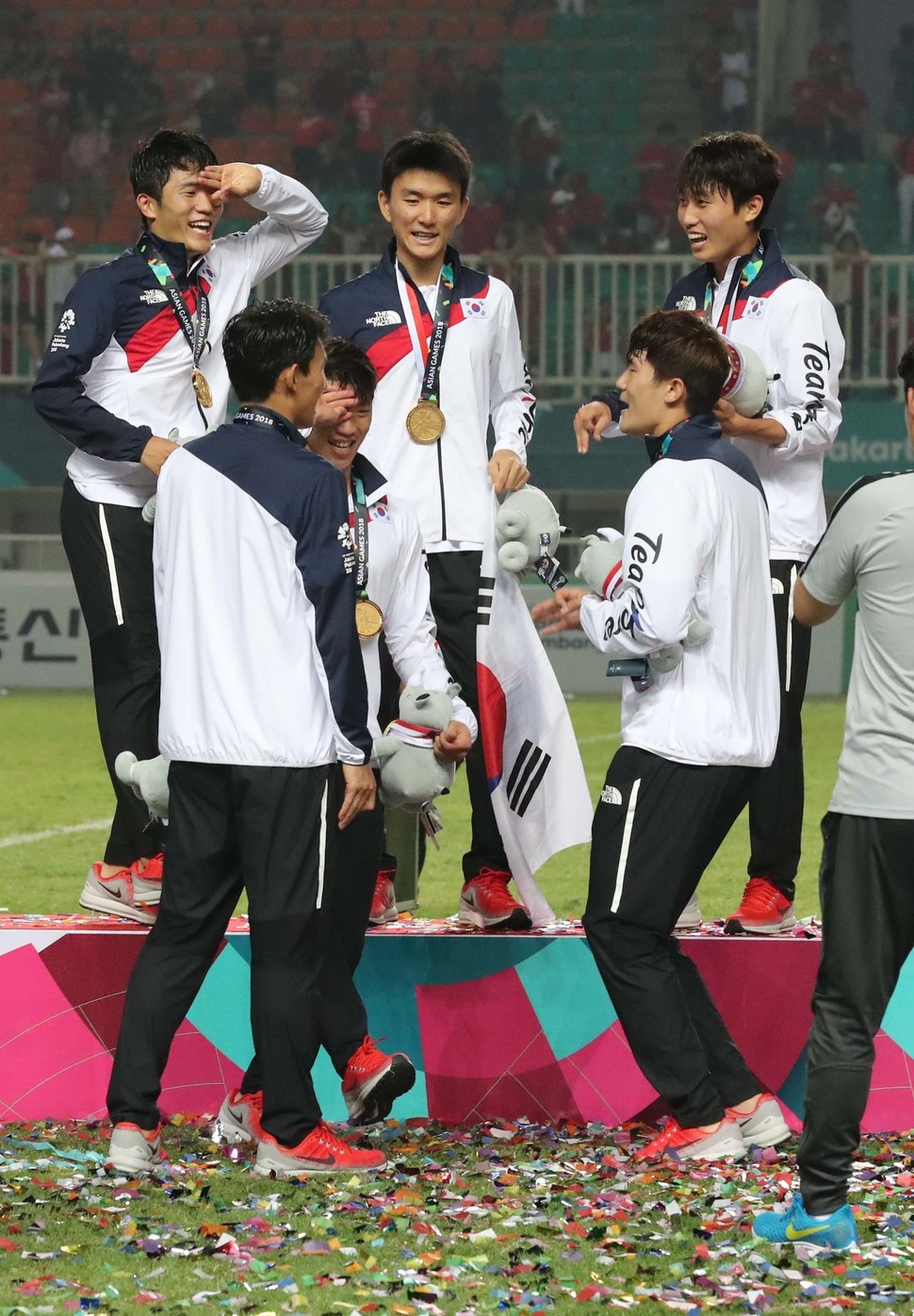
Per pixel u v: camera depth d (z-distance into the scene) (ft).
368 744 27.04
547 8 162.20
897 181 147.33
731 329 34.60
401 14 161.99
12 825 62.90
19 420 120.88
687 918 33.81
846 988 24.00
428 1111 32.55
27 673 112.37
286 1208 26.04
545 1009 32.50
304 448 27.78
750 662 29.01
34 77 152.76
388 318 34.35
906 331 115.75
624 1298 22.16
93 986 32.30
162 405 32.50
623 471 117.70
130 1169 27.43
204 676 27.02
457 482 34.17
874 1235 24.98
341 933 30.07
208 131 155.84
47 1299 21.79
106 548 32.42
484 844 34.30
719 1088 29.99
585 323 120.88
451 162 33.63
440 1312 21.61
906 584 23.81
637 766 28.66
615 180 152.46
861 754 24.03
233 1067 32.42
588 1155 29.60
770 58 154.51
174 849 27.81
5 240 145.38
